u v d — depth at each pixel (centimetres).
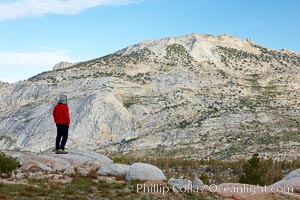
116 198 2348
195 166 13225
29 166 2888
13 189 2283
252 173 5138
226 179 9025
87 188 2480
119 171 2981
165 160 14150
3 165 2780
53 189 2384
